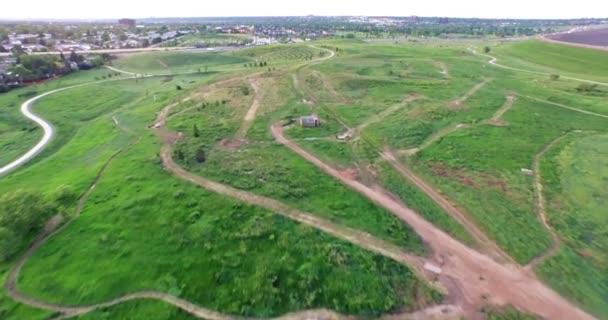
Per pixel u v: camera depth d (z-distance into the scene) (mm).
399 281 32000
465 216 40844
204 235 36312
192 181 46094
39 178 52594
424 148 56844
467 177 48781
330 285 31297
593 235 38594
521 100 80375
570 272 33750
